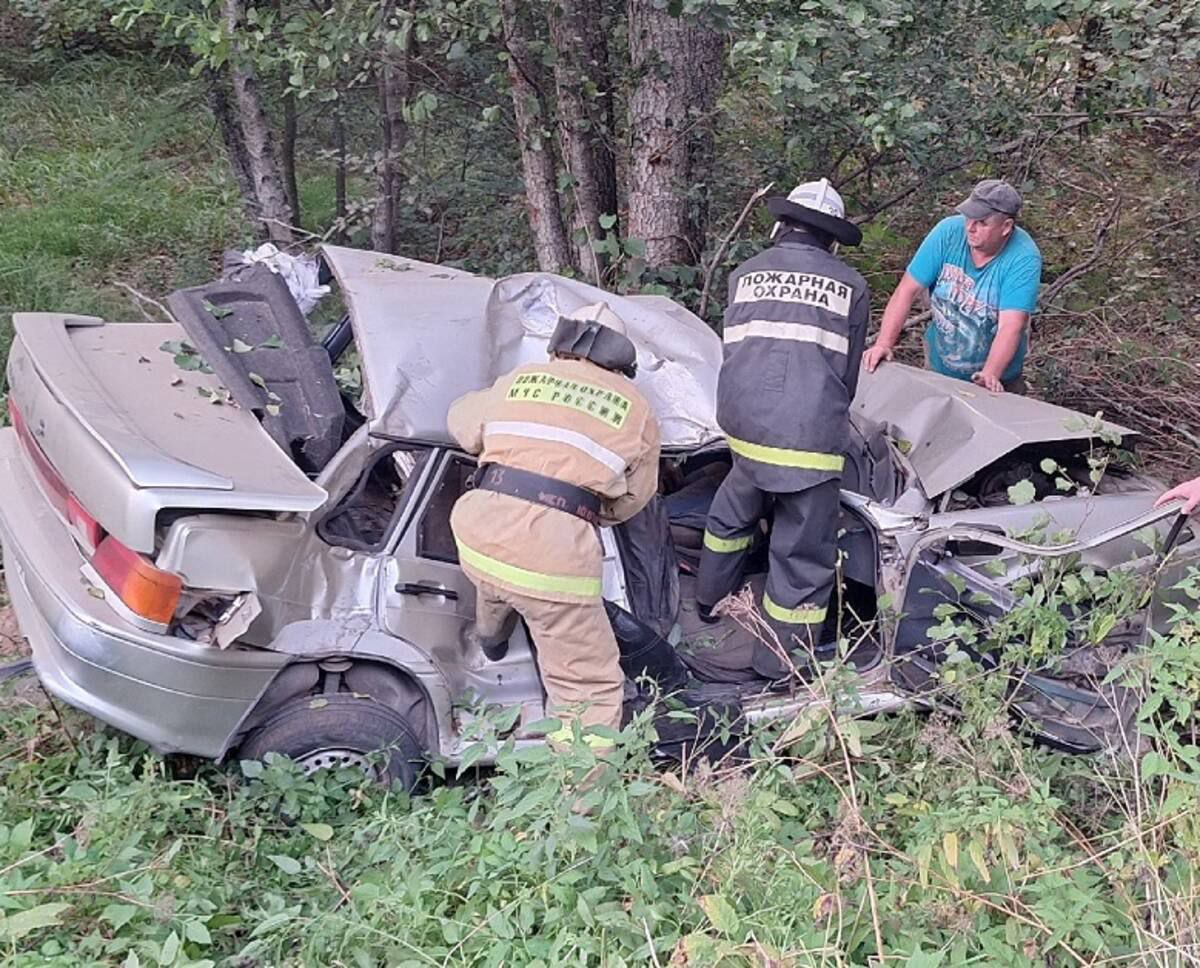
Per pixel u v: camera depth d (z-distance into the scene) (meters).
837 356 3.89
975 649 3.72
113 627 3.12
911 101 5.87
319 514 3.41
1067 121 6.72
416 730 3.58
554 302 4.17
